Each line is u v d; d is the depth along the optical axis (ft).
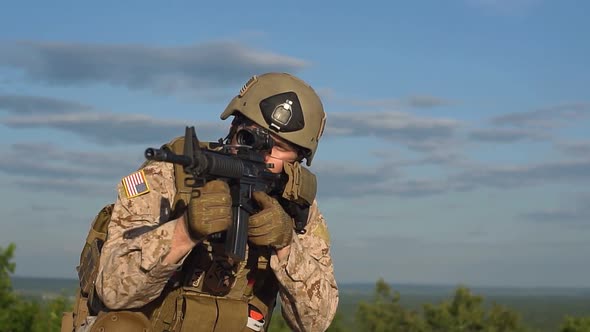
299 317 15.88
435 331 68.80
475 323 67.87
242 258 14.20
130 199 14.96
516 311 69.46
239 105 15.90
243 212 14.26
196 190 13.75
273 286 16.29
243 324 15.55
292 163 16.06
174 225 13.92
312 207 16.74
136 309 14.94
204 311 15.10
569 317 64.44
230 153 14.32
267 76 16.19
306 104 15.97
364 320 70.18
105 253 14.62
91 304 15.20
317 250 16.56
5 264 51.75
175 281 15.20
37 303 52.01
